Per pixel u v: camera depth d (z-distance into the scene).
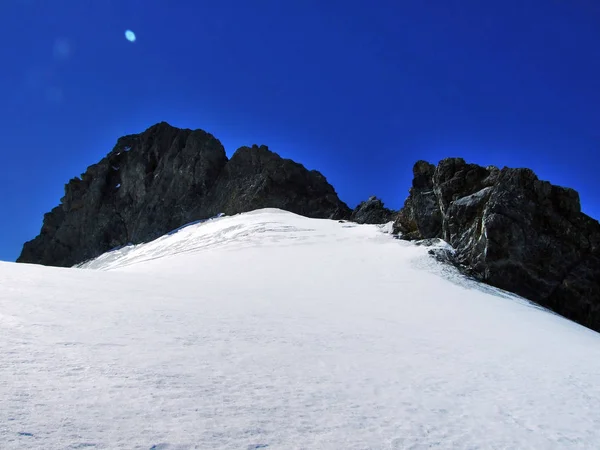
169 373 8.00
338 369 10.29
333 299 23.39
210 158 79.19
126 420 5.71
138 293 18.44
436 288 27.88
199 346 10.47
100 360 8.13
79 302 14.26
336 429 6.69
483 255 33.06
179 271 33.78
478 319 21.23
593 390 11.48
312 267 34.06
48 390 6.26
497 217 32.88
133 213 80.94
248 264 35.72
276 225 52.41
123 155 91.56
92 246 82.00
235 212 70.44
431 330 17.70
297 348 11.79
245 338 12.12
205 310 16.00
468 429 7.69
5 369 6.79
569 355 15.82
